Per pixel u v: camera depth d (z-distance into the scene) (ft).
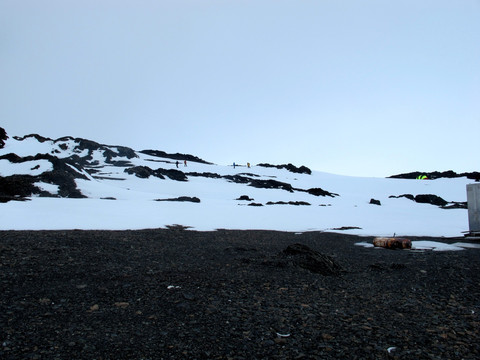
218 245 55.57
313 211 131.54
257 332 21.21
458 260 46.34
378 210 146.51
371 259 47.26
